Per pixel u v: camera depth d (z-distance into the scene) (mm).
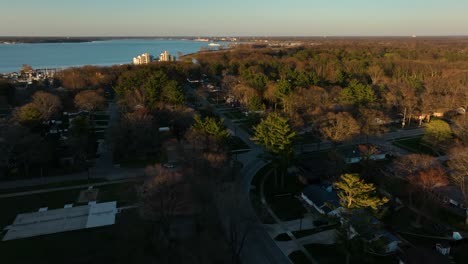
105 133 88750
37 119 81562
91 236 47219
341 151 72375
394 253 43625
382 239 41031
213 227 48625
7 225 49656
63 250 44219
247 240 46562
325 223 50281
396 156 74375
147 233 47938
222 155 57156
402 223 50000
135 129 73188
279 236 47594
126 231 48344
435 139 76500
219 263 42188
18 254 43281
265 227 49688
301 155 75438
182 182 50031
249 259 42875
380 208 51375
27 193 59094
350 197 42250
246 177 66000
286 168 66188
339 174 62188
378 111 86875
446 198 54531
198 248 44719
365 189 41906
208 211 50562
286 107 93062
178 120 83938
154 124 78438
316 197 55469
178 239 46344
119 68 181125
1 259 42188
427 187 52469
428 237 47000
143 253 43938
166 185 48750
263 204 56062
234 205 52406
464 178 52969
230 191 54750
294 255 43656
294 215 52969
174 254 43750
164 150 73375
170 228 48344
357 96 97188
